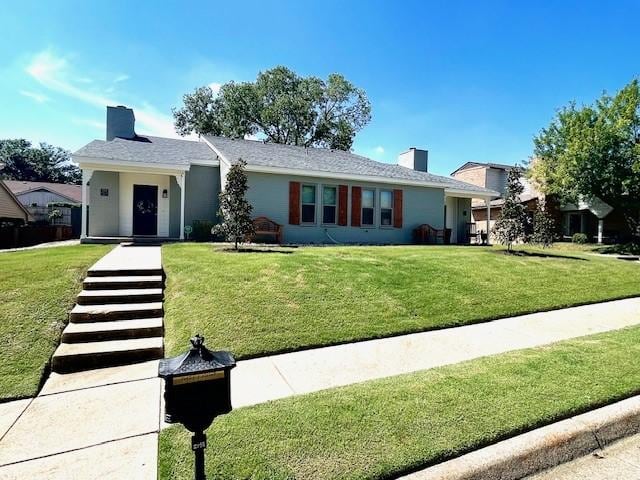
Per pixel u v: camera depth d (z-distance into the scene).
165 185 13.95
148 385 3.70
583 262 10.25
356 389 3.42
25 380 3.66
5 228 15.47
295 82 31.88
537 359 4.14
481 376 3.67
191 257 8.11
